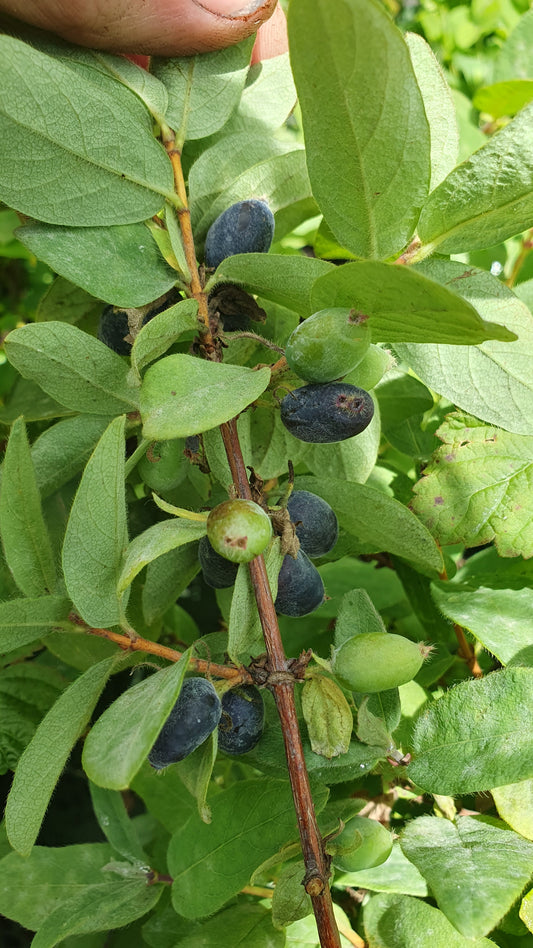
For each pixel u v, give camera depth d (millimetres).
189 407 107
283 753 134
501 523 167
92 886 159
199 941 149
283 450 150
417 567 168
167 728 114
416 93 105
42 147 123
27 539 124
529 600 159
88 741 108
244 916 152
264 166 145
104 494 115
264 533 109
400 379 177
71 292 175
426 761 131
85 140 126
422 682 170
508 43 240
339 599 191
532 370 132
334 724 130
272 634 121
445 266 134
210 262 137
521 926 146
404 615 199
